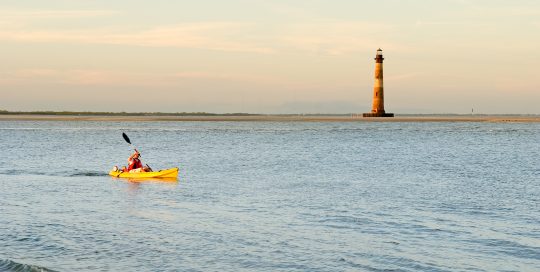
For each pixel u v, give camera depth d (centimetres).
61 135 10631
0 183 3734
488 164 5181
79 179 4003
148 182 3847
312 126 15950
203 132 12088
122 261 1833
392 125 16688
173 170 4016
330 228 2308
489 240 2100
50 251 1944
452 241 2089
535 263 1822
